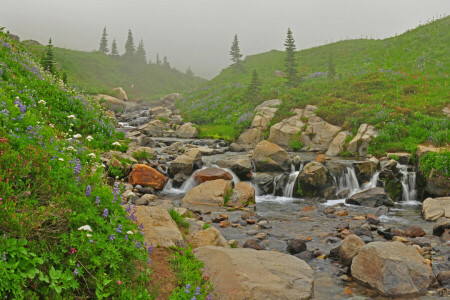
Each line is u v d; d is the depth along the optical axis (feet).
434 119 74.33
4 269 12.27
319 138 82.64
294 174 55.52
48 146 23.99
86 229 14.99
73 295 13.98
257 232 33.94
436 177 49.34
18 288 12.32
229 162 59.62
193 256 22.07
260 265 21.85
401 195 53.06
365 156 70.79
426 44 144.15
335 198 52.21
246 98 124.57
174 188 54.29
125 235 17.60
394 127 72.64
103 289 14.82
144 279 16.90
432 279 22.45
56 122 50.14
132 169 52.95
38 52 199.00
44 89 56.08
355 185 55.93
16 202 15.55
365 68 139.74
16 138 21.84
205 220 37.73
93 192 19.01
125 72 358.64
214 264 21.39
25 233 14.21
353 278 23.73
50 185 18.38
